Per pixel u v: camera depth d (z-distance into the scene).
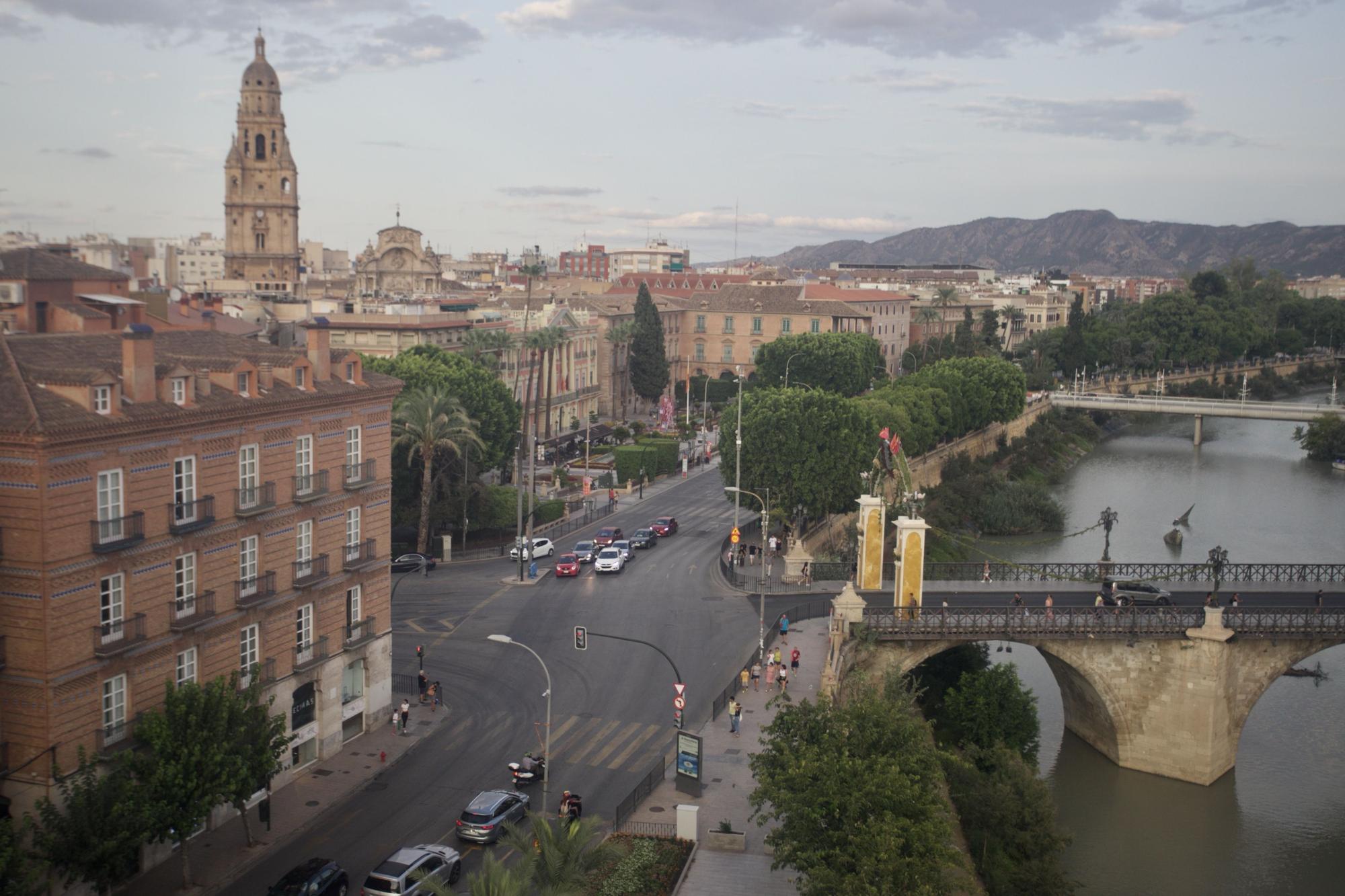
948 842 56.97
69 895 48.84
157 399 54.25
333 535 66.69
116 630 51.81
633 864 50.75
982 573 101.12
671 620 92.31
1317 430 199.88
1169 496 168.12
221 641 58.19
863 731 51.50
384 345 147.38
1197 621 78.69
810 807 47.75
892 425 145.38
